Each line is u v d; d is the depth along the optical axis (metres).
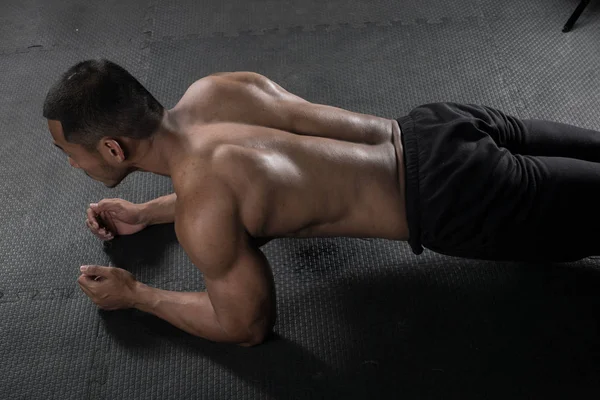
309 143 1.28
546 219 1.32
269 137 1.25
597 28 2.33
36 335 1.63
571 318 1.62
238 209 1.19
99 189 1.92
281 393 1.52
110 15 2.48
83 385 1.54
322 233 1.38
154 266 1.74
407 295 1.68
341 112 1.38
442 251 1.45
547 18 2.38
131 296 1.56
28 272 1.75
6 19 2.49
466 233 1.34
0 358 1.59
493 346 1.58
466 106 1.44
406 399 1.50
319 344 1.60
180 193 1.19
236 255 1.22
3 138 2.08
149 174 1.95
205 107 1.28
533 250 1.41
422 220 1.34
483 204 1.29
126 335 1.62
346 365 1.56
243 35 2.37
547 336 1.60
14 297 1.70
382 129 1.40
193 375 1.55
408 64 2.24
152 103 1.19
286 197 1.23
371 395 1.51
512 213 1.31
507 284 1.69
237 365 1.56
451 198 1.29
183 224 1.19
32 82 2.25
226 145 1.20
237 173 1.18
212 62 2.28
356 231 1.38
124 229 1.79
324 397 1.51
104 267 1.56
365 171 1.32
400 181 1.35
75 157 1.24
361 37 2.34
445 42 2.31
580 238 1.36
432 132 1.35
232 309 1.31
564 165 1.33
